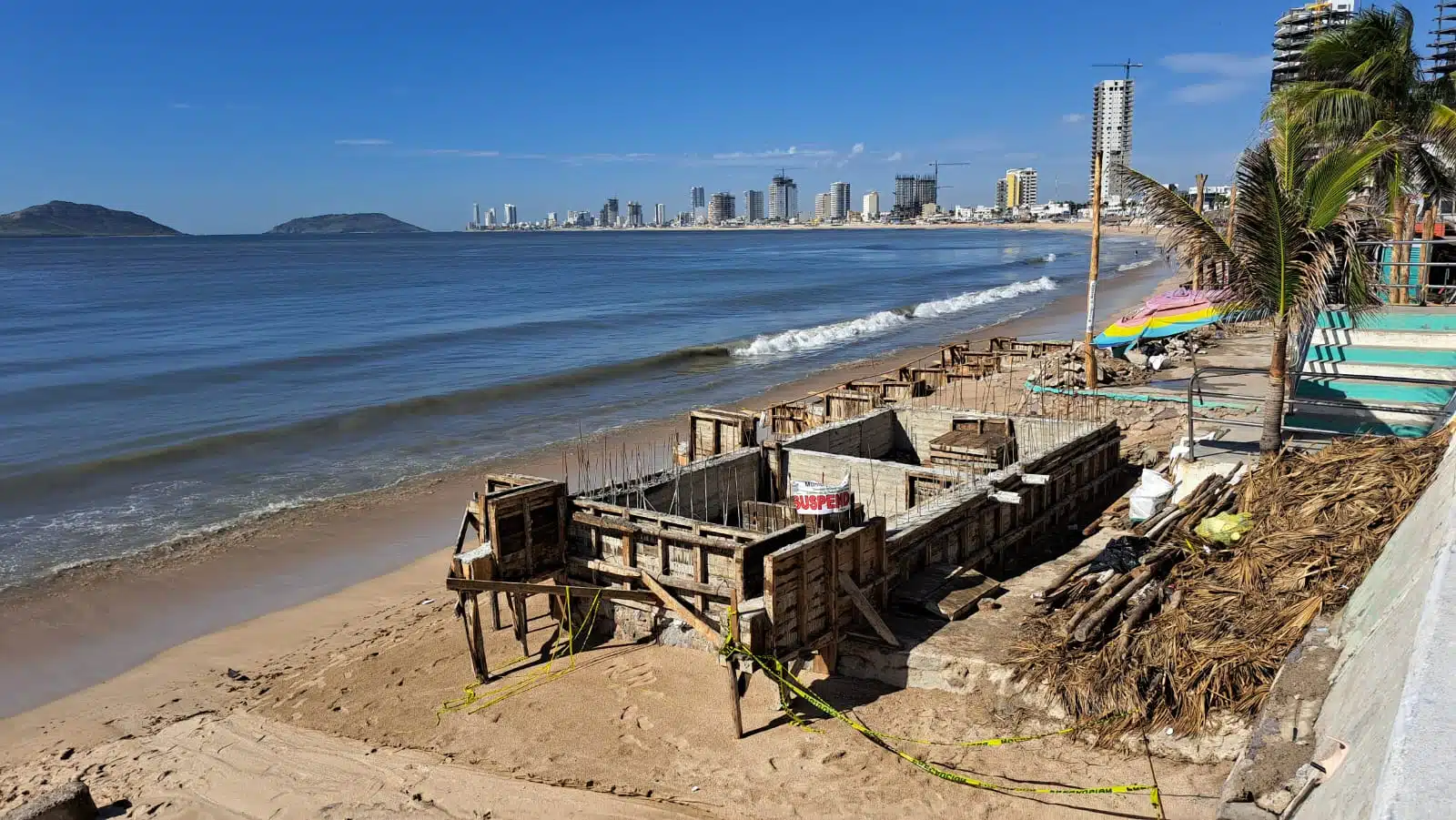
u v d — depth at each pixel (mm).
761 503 11734
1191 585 9062
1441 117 20766
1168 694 7781
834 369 33906
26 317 53312
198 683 10922
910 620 9633
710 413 14422
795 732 8531
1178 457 13578
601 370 33438
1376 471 9352
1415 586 5258
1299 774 4777
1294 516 9336
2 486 19109
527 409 27438
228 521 16984
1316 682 5984
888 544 9789
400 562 15000
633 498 11273
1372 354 14477
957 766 7809
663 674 9758
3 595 13594
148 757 9117
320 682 10555
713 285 81625
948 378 24594
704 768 8172
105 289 76750
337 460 21562
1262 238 11312
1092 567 10102
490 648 10977
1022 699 8359
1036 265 108188
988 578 10445
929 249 165375
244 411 26672
